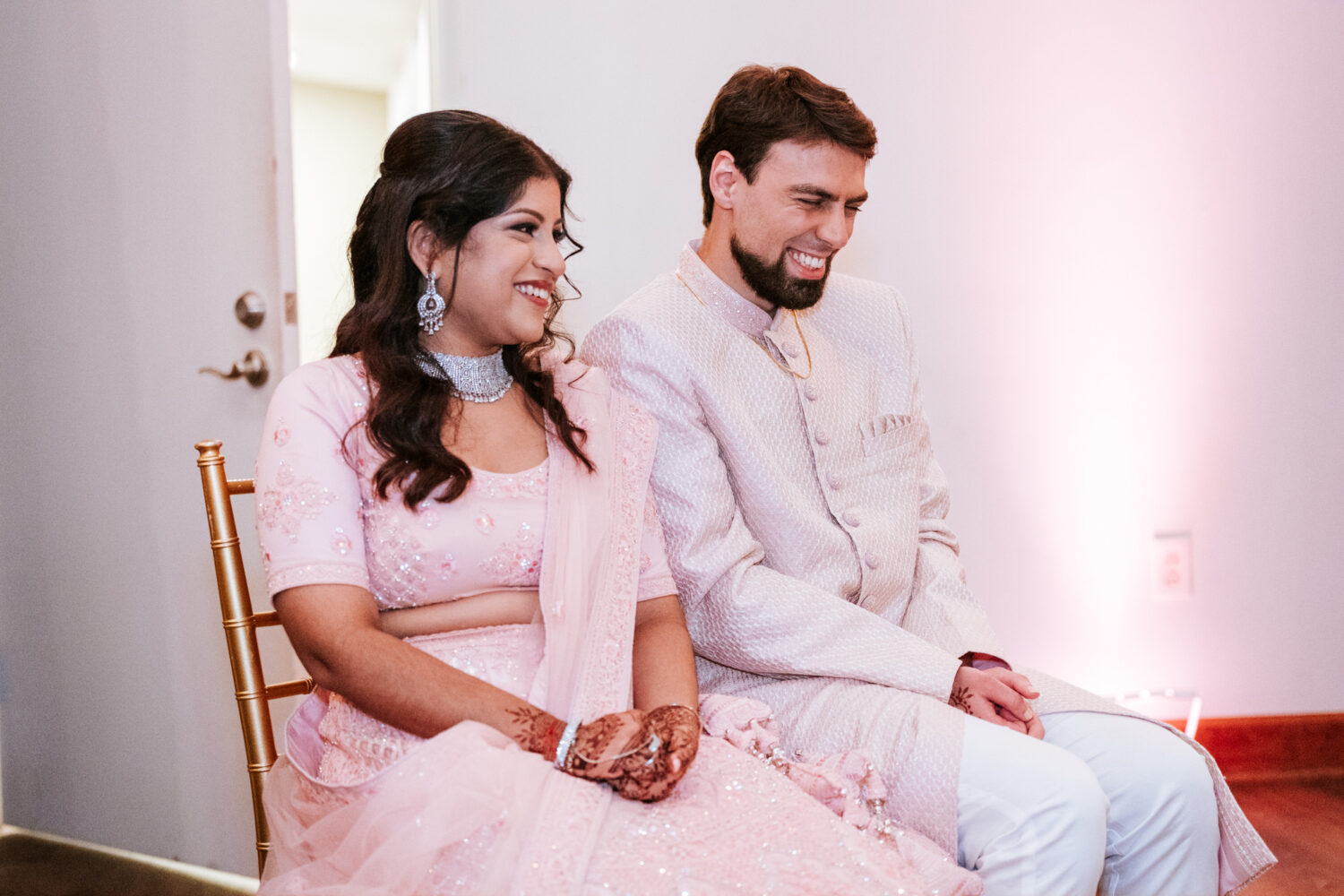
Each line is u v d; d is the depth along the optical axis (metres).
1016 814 1.47
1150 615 3.07
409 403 1.43
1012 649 3.04
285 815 1.39
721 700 1.59
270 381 2.49
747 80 1.81
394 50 4.35
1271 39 3.00
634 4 2.77
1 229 2.79
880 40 2.87
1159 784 1.58
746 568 1.72
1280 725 3.10
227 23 2.48
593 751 1.28
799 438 1.84
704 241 1.91
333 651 1.32
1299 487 3.09
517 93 2.75
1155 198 2.99
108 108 2.64
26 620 2.88
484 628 1.45
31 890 2.56
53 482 2.79
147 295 2.62
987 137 2.93
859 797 1.50
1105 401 3.02
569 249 2.79
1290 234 3.04
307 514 1.38
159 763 2.69
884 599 1.84
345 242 5.07
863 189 1.80
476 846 1.21
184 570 2.62
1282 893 2.33
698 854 1.20
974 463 3.00
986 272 2.96
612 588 1.50
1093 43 2.94
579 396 1.63
